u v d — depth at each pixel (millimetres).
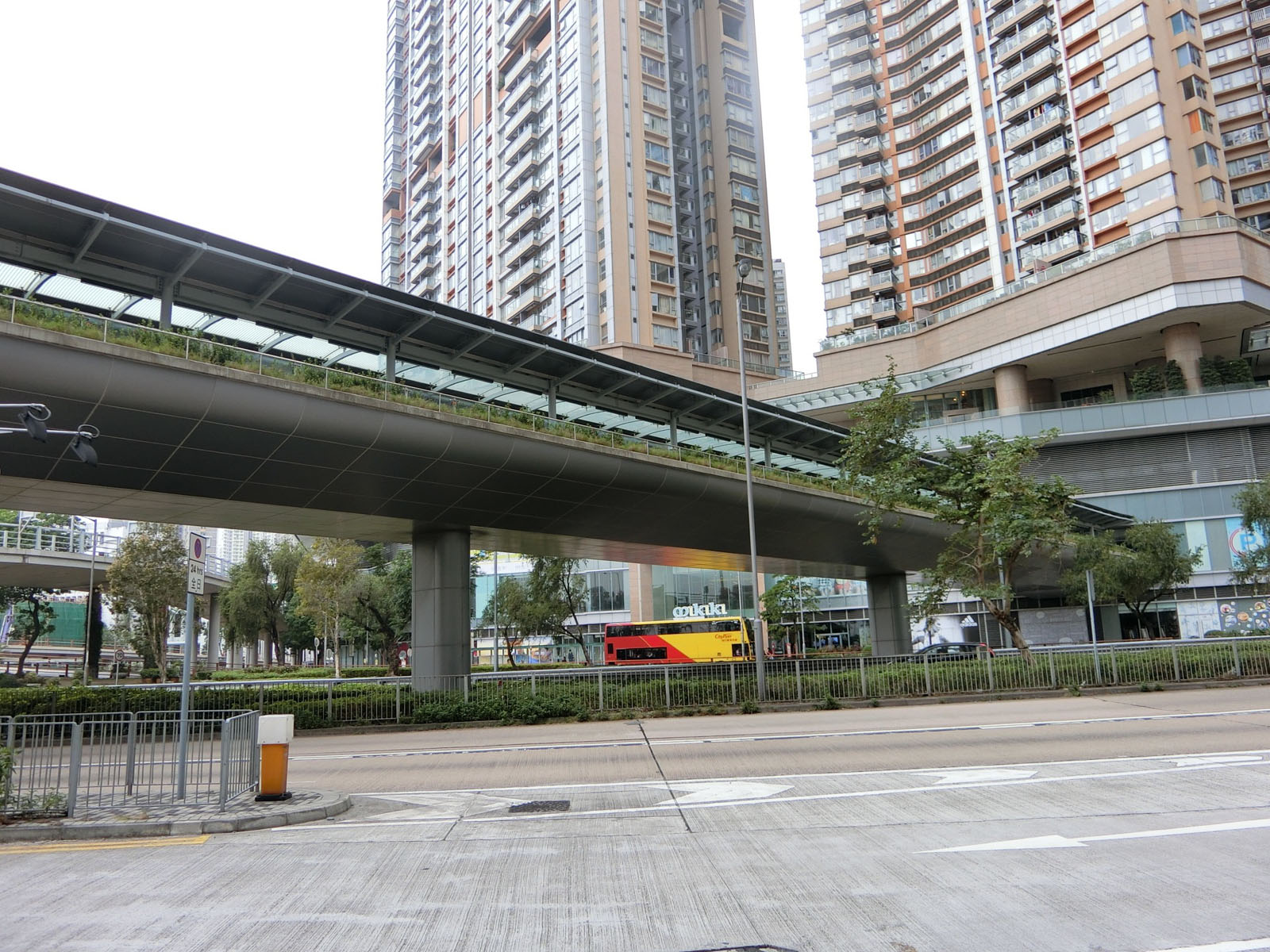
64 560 50312
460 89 111250
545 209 89562
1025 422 63188
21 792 11227
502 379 30156
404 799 11766
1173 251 60094
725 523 33844
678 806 10398
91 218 19641
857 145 90938
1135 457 60719
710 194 98750
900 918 5859
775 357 98062
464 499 26797
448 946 5551
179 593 47938
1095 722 17625
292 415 21641
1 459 19203
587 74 87125
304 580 52875
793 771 12930
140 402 19344
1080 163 70688
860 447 30000
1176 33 65938
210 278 23109
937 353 75375
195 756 12070
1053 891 6344
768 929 5723
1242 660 25656
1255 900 5949
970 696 25250
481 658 79562
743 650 51719
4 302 17766
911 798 10305
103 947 5629
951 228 83500
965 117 82875
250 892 6941
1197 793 9930
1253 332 67688
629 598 75062
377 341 26719
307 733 23203
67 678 56719
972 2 82250
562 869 7516
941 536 41531
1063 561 46500
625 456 29000
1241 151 77938
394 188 132625
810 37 95938
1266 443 57125
